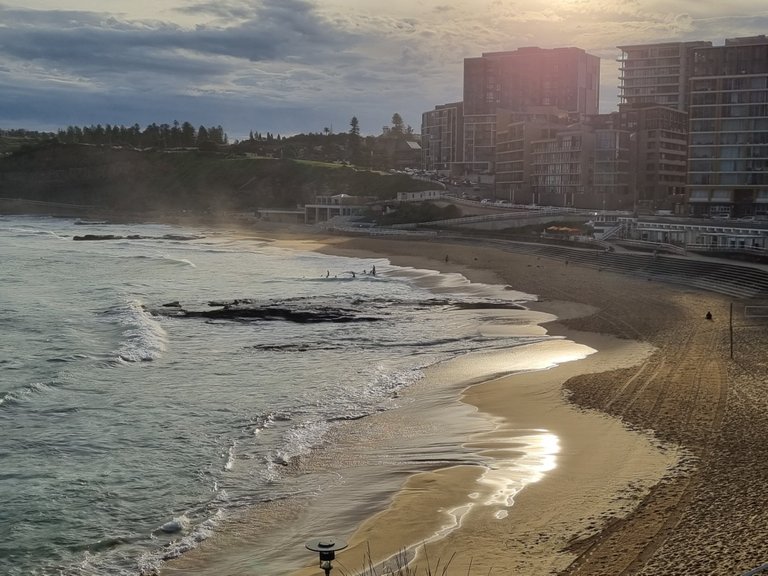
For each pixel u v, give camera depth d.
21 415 33.84
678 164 161.38
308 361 44.78
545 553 18.25
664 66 191.75
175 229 196.75
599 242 102.88
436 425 30.98
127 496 24.77
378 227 160.50
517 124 173.38
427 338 51.44
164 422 32.78
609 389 34.16
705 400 30.98
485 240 124.81
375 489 24.30
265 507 23.52
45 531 22.31
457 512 21.69
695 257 81.50
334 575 18.61
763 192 127.62
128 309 64.94
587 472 23.98
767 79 125.50
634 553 17.36
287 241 154.50
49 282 88.38
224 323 58.97
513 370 40.19
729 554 16.48
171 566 20.00
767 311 54.28
